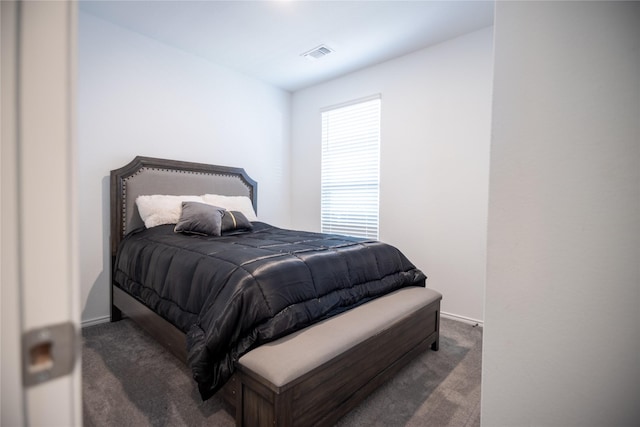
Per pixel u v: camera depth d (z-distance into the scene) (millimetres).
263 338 1364
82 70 2607
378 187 3488
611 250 562
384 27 2750
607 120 561
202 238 2404
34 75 321
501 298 683
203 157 3449
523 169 649
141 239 2512
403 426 1461
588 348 588
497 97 683
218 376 1323
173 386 1730
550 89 616
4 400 313
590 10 575
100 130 2723
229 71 3650
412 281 2344
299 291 1565
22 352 319
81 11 2570
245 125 3846
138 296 2262
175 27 2799
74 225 342
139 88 2941
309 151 4199
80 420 347
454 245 2943
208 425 1434
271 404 1166
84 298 2666
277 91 4211
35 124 321
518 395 668
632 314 547
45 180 326
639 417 548
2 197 311
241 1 2422
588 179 579
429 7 2467
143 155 2984
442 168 3000
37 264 324
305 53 3242
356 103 3646
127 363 1984
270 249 1954
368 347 1562
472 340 2424
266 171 4113
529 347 650
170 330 1844
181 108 3248
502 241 678
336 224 3910
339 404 1399
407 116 3230
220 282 1546
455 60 2906
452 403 1633
